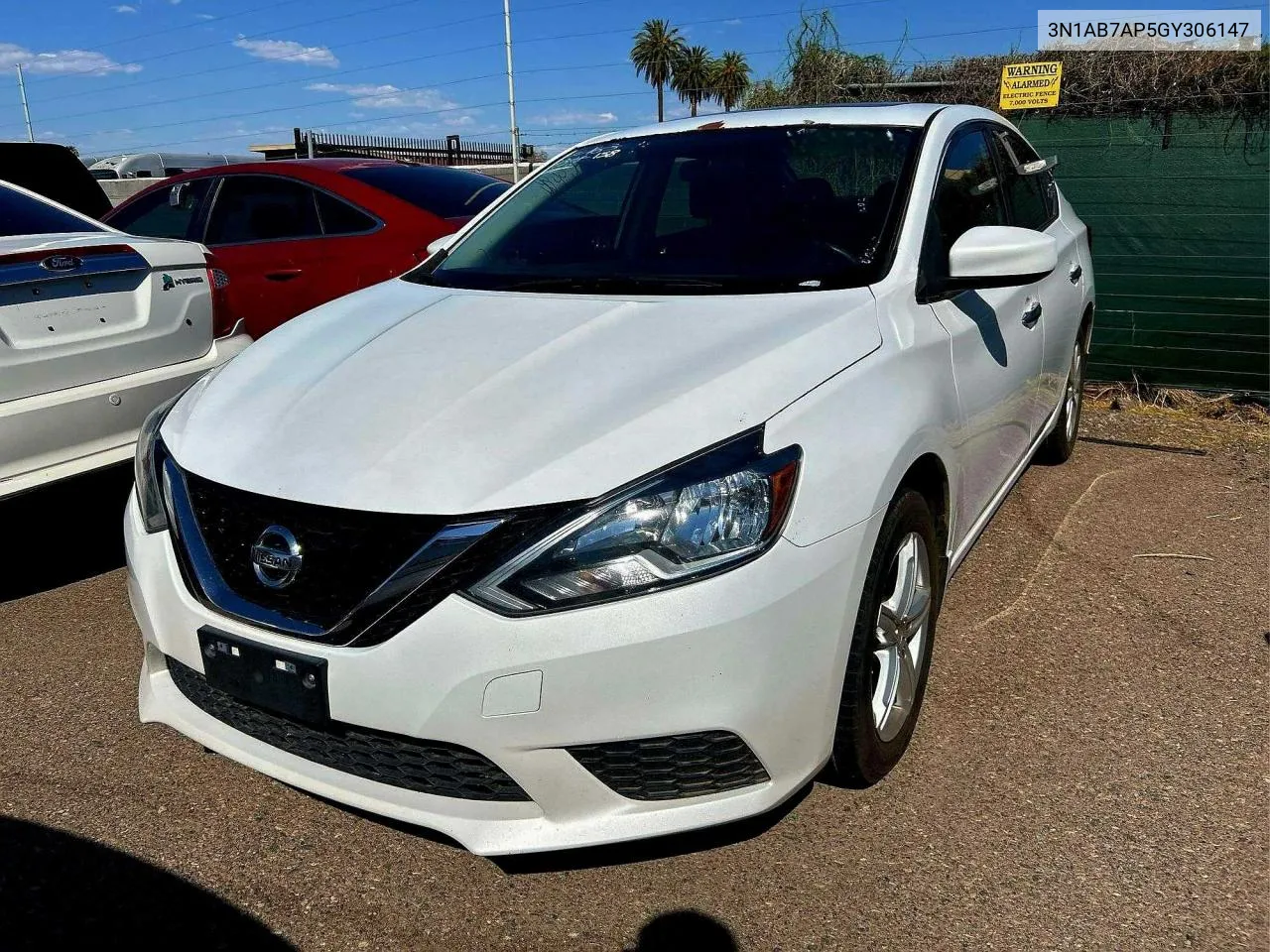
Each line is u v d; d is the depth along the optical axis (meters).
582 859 2.20
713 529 1.82
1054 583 3.53
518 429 1.95
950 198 2.97
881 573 2.14
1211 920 1.96
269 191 5.59
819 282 2.53
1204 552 3.78
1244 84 5.56
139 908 2.08
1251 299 5.81
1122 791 2.37
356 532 1.86
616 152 3.36
